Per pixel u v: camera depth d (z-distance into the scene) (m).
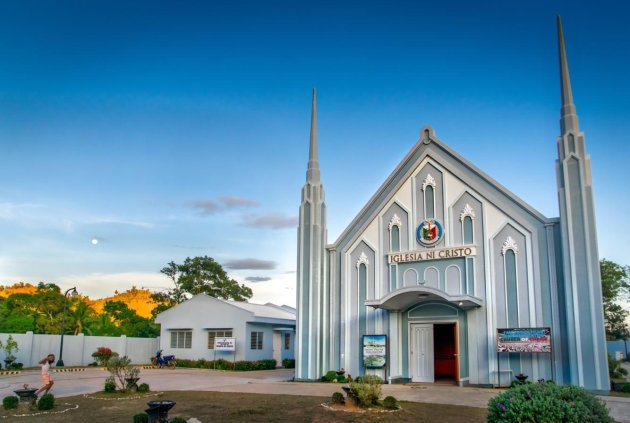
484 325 23.17
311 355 26.83
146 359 45.94
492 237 23.73
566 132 22.38
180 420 13.51
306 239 28.36
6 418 16.09
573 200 21.66
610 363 29.06
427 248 25.22
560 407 10.05
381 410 16.31
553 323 21.72
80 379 28.30
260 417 15.98
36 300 59.28
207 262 59.94
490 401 11.04
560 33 23.56
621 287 51.56
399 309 25.52
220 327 40.09
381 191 27.27
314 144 29.84
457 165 25.31
